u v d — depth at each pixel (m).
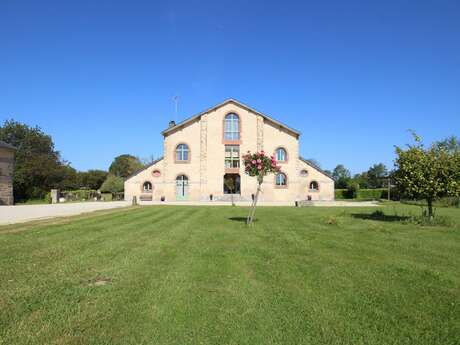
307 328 4.69
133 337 4.39
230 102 48.31
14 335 4.38
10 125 68.00
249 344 4.28
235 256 8.73
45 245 9.94
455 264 8.02
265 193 47.78
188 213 21.91
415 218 16.81
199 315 5.06
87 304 5.38
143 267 7.54
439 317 5.03
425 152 16.56
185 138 48.12
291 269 7.49
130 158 97.31
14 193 56.91
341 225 15.30
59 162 68.06
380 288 6.24
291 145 48.19
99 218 18.27
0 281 6.41
